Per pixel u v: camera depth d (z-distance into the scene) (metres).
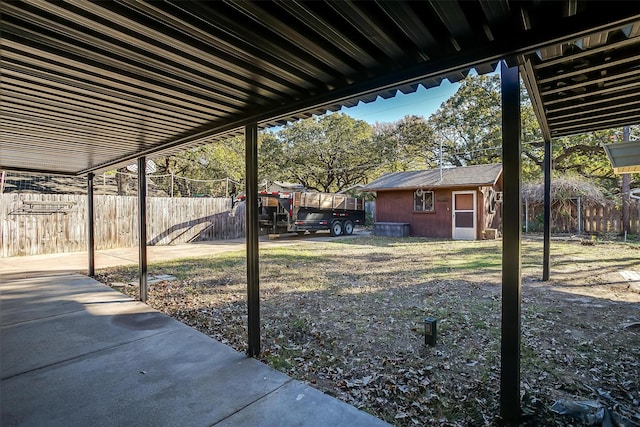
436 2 1.49
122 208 11.23
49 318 3.95
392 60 2.12
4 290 5.29
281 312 4.21
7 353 2.99
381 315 4.04
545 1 1.48
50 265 7.75
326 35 1.81
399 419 2.10
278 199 13.53
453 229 12.82
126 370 2.70
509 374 1.98
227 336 3.50
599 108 3.79
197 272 6.82
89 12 1.62
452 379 2.57
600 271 6.31
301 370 2.74
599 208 12.65
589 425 1.98
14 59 2.12
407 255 8.74
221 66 2.22
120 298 4.84
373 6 1.58
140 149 4.77
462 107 18.25
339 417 2.09
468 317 3.92
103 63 2.18
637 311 4.03
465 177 12.82
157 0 1.54
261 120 3.11
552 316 3.87
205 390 2.40
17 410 2.15
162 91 2.65
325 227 14.54
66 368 2.72
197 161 17.64
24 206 9.38
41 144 4.43
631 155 5.35
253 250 3.05
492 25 1.70
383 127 24.20
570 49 2.34
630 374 2.59
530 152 15.48
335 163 19.77
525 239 11.50
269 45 1.95
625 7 1.47
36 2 1.53
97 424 2.02
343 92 2.49
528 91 3.11
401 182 14.35
